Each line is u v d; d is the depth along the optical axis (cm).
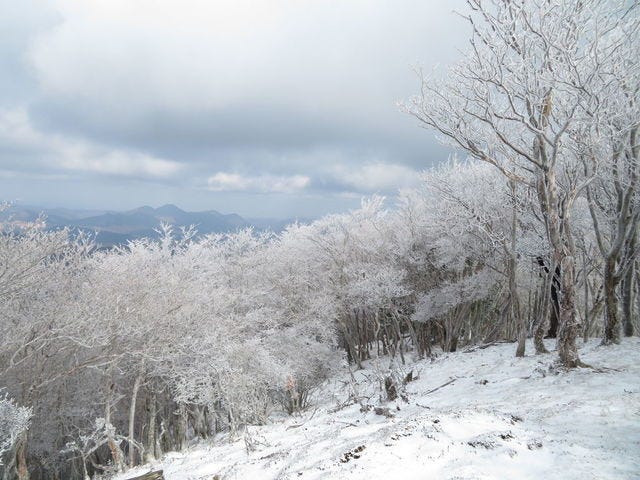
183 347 1992
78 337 1694
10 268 1594
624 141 1286
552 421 768
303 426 1244
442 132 1319
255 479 754
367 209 3080
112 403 1934
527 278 2570
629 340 1467
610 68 1161
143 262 2481
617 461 565
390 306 2658
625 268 1434
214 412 1942
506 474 539
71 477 2258
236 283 3012
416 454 620
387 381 1305
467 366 1692
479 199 1989
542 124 1221
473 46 1182
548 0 1131
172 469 1160
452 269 2648
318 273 3084
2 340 1609
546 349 1642
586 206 1889
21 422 1263
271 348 2398
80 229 2084
